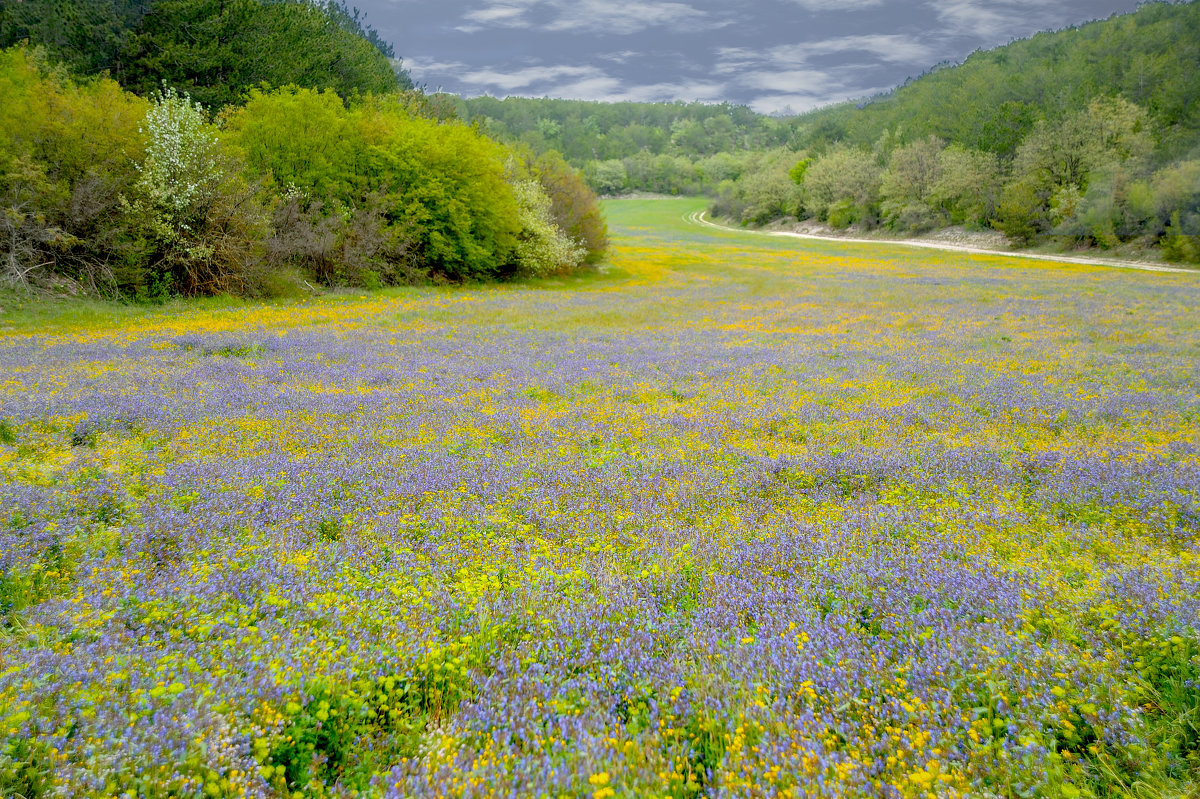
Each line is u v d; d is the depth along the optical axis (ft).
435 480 28.84
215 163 95.20
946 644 16.08
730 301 127.03
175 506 24.95
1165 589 18.08
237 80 153.79
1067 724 13.30
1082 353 68.59
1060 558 21.53
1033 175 250.57
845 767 12.15
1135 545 22.41
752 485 29.63
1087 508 26.12
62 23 144.05
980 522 24.93
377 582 19.79
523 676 15.40
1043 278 168.96
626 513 26.22
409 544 22.67
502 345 74.13
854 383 54.80
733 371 60.23
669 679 15.31
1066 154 246.27
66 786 11.16
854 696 14.46
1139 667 14.98
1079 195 234.38
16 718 12.39
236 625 17.03
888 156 390.01
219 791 11.70
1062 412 43.62
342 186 122.93
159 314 84.02
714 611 18.39
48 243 84.28
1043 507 26.61
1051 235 247.09
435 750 13.12
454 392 49.06
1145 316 99.19
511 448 35.24
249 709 13.35
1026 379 55.36
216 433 35.04
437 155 132.46
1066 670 14.87
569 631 17.40
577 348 73.26
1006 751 12.55
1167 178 204.64
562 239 162.71
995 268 201.26
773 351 72.33
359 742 13.67
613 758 12.60
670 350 72.95
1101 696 14.05
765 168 504.43
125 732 12.34
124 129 90.94
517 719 14.06
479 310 104.68
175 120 92.07
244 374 51.57
